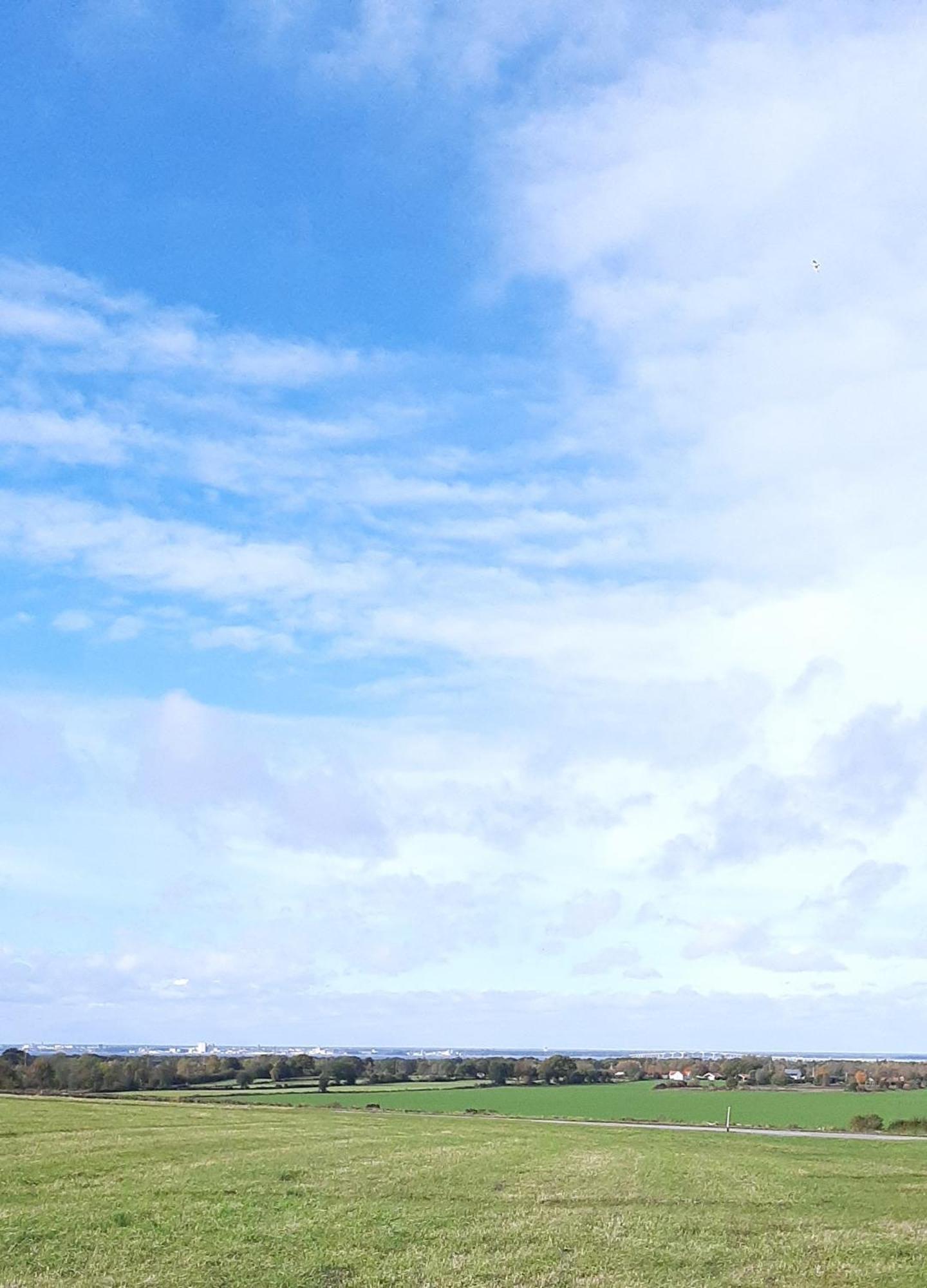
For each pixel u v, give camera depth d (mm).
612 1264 27953
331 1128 70750
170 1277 24781
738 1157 59094
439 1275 26094
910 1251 30906
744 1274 27172
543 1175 47062
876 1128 95625
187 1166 44875
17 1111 72938
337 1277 25562
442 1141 63000
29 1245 27484
